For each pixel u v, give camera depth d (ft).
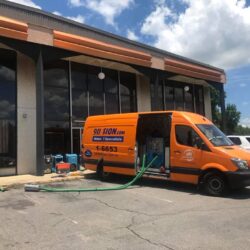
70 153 60.80
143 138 44.88
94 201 34.17
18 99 54.19
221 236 22.80
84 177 50.37
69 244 21.47
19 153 53.62
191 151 38.81
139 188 41.55
